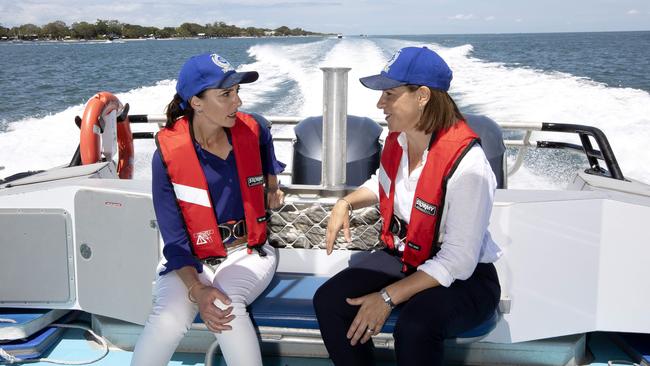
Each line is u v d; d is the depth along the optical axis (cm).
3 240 245
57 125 1118
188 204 203
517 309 223
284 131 742
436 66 177
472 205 176
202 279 209
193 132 201
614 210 213
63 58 4097
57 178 254
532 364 236
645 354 236
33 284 249
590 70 2089
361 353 189
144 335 194
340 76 216
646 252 215
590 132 296
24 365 241
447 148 178
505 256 219
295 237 236
